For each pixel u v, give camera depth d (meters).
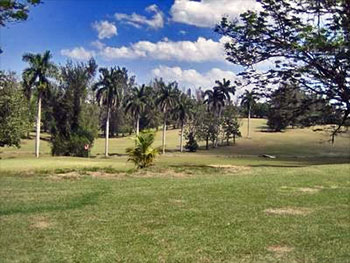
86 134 55.28
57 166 26.16
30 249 7.86
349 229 9.23
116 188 15.19
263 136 94.31
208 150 78.81
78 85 57.00
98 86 61.84
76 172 22.30
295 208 11.35
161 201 12.34
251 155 67.56
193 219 10.12
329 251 7.73
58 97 56.41
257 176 18.64
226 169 24.67
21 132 45.03
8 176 20.30
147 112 93.62
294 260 7.25
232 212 10.83
